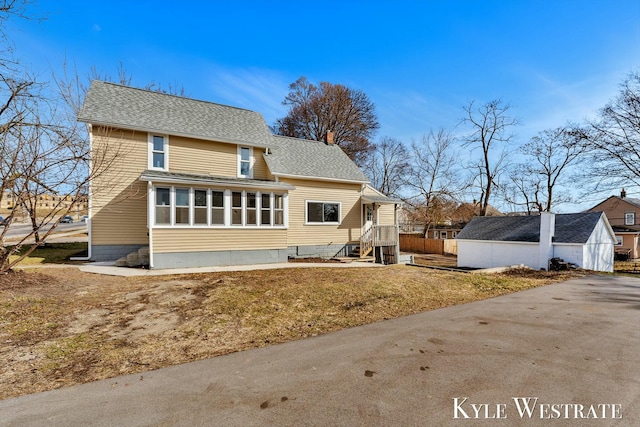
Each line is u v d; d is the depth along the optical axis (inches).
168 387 122.1
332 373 133.9
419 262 853.8
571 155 1086.4
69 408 107.0
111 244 473.7
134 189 487.5
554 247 591.8
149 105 543.5
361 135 1419.8
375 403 110.2
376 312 236.2
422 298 282.8
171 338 178.7
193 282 319.6
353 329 196.5
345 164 703.7
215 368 139.7
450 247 1121.4
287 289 290.0
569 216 657.0
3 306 221.1
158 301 248.1
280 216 525.7
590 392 117.3
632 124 750.5
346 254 655.1
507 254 652.7
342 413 103.9
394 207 737.0
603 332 188.9
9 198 364.8
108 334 183.2
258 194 502.6
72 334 181.8
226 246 472.7
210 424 97.7
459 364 142.7
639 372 134.2
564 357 150.4
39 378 130.3
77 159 326.3
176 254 434.3
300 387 121.8
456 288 329.4
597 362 144.5
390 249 681.6
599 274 480.4
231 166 573.3
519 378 128.6
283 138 705.0
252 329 195.0
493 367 139.3
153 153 506.3
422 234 1414.9
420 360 147.3
